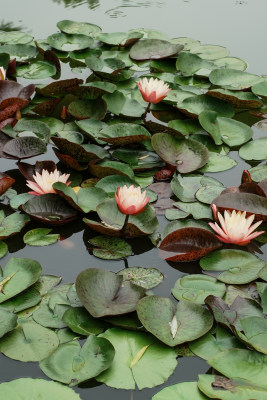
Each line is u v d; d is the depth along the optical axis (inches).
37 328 75.4
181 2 215.2
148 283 84.8
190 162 116.8
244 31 188.5
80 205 99.7
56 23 192.1
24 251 93.0
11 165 118.2
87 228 99.1
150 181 111.5
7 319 74.9
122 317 77.2
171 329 74.1
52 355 70.8
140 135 115.9
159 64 164.1
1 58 155.6
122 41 175.8
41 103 132.1
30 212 98.1
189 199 105.7
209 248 89.9
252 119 138.6
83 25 185.9
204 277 86.0
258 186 103.0
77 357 70.0
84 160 117.0
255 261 89.3
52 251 93.2
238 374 67.7
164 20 197.2
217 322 77.4
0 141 121.5
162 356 71.4
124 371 69.1
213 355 71.8
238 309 78.4
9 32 181.6
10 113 130.8
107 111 140.4
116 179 107.7
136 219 97.7
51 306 79.0
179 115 139.0
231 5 211.8
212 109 138.9
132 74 155.6
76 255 92.3
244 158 121.0
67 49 170.6
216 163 119.4
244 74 154.3
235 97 136.6
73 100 144.1
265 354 70.5
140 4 212.8
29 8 206.1
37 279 82.6
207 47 172.9
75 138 123.0
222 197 101.0
